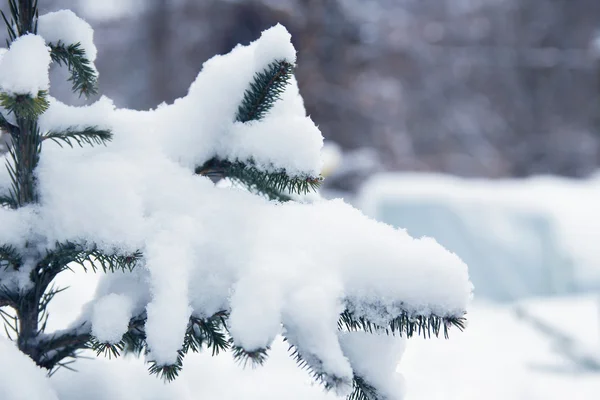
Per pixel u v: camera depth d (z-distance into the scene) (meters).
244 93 1.57
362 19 13.19
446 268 1.48
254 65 1.56
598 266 4.98
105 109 1.56
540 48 18.44
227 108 1.58
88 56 1.54
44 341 1.55
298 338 1.46
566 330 3.83
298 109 1.60
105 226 1.50
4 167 1.55
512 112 18.22
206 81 1.59
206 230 1.51
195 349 1.52
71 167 1.52
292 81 1.60
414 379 3.24
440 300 1.48
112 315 1.48
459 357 3.61
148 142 1.57
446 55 17.22
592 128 18.09
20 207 1.52
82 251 1.51
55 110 1.54
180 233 1.50
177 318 1.46
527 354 3.67
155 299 1.47
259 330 1.44
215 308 1.49
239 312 1.45
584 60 17.44
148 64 14.66
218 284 1.49
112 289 1.52
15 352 1.49
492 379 3.25
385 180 6.13
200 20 13.60
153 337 1.45
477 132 17.81
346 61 13.06
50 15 1.53
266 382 1.96
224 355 2.22
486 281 5.16
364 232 1.51
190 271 1.49
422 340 3.94
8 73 1.46
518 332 4.16
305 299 1.46
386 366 1.51
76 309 1.77
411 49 16.44
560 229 5.12
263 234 1.51
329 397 1.88
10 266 1.53
